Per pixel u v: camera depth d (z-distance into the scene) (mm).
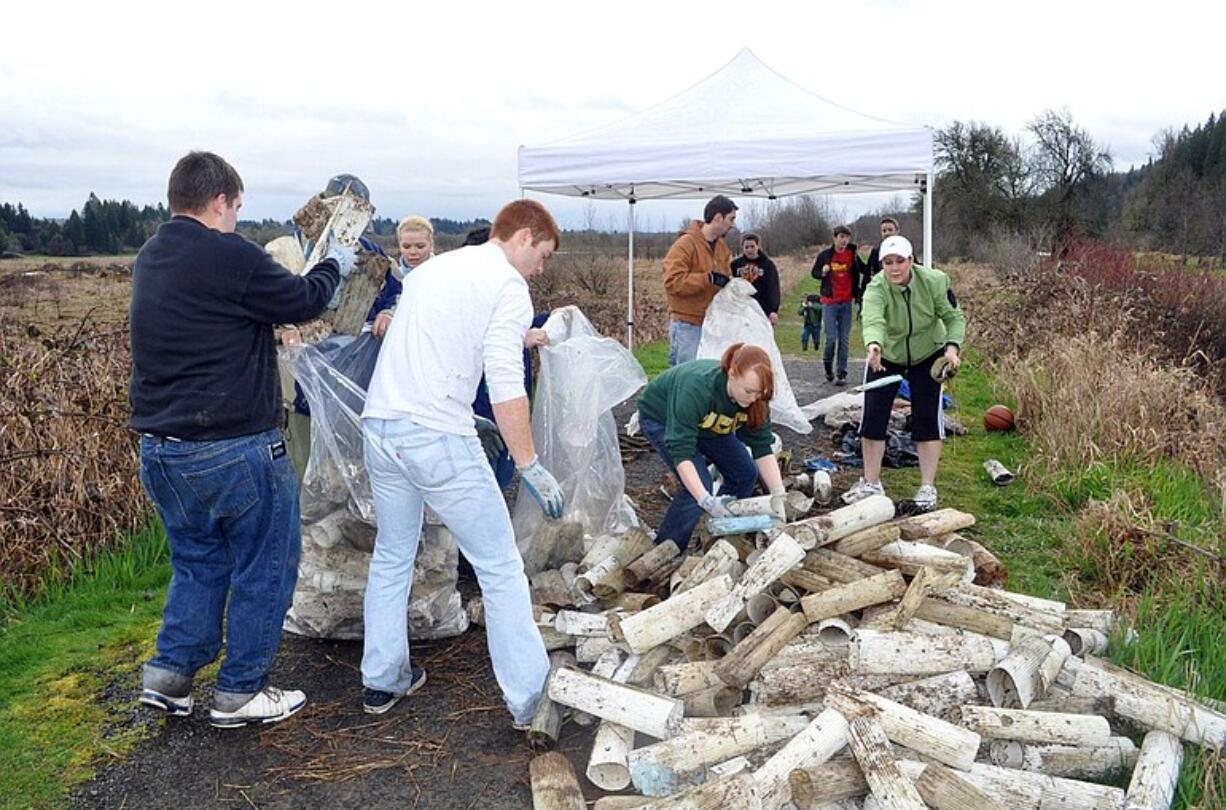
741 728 2998
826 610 3562
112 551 5367
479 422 4047
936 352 5703
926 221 7148
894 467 7082
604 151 7719
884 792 2650
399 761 3336
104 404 5730
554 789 2998
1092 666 3418
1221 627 3961
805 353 14719
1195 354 10492
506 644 3363
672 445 4195
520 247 3338
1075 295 12133
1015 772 2895
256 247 3207
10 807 3084
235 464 3225
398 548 3508
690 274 7242
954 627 3520
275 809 3088
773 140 7281
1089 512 5355
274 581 3436
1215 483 5812
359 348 4012
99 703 3764
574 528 4492
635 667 3523
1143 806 2766
